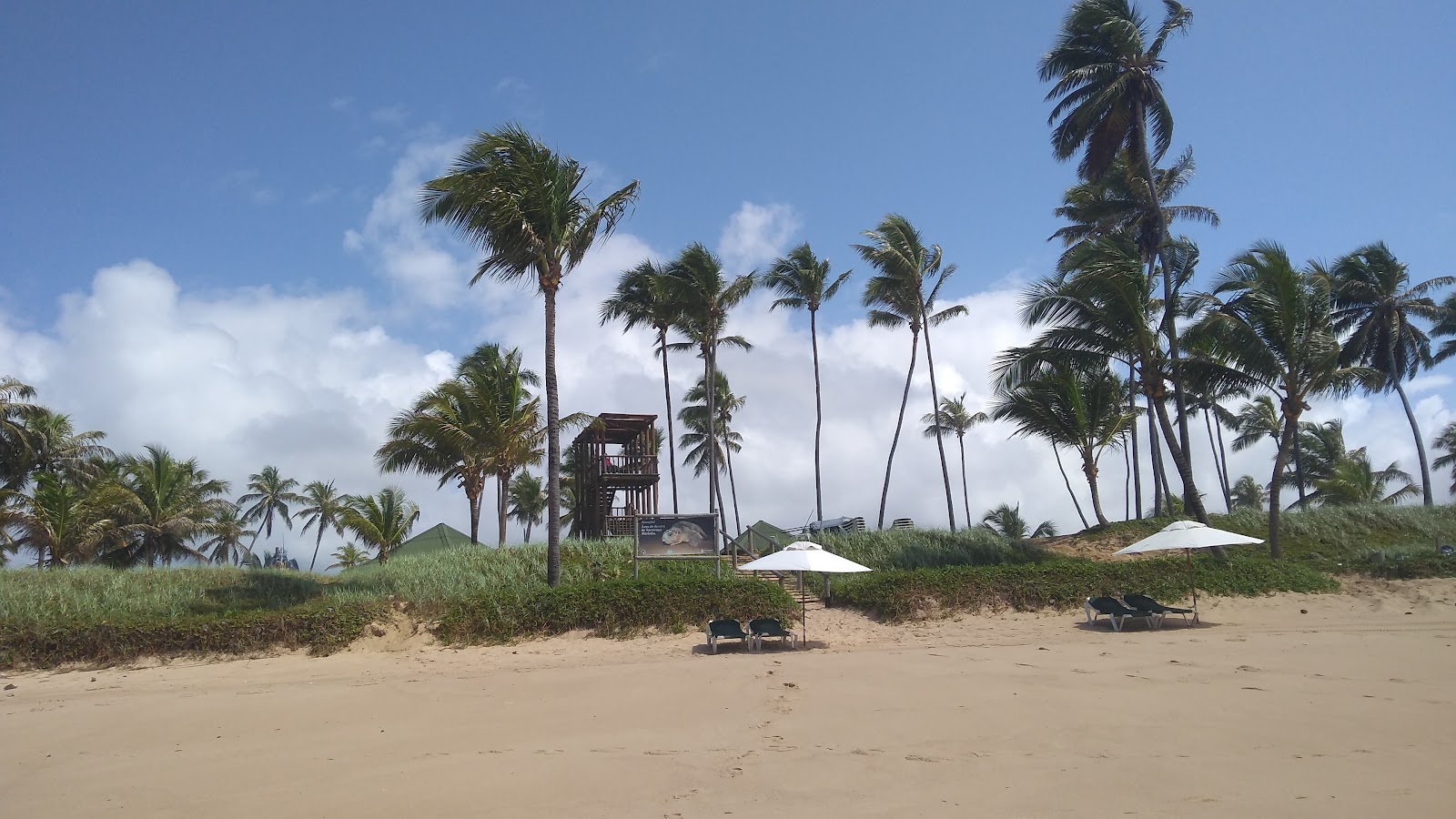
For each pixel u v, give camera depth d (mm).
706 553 19688
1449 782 6477
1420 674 11141
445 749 8656
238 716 10727
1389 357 35844
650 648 16094
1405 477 47656
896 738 8422
